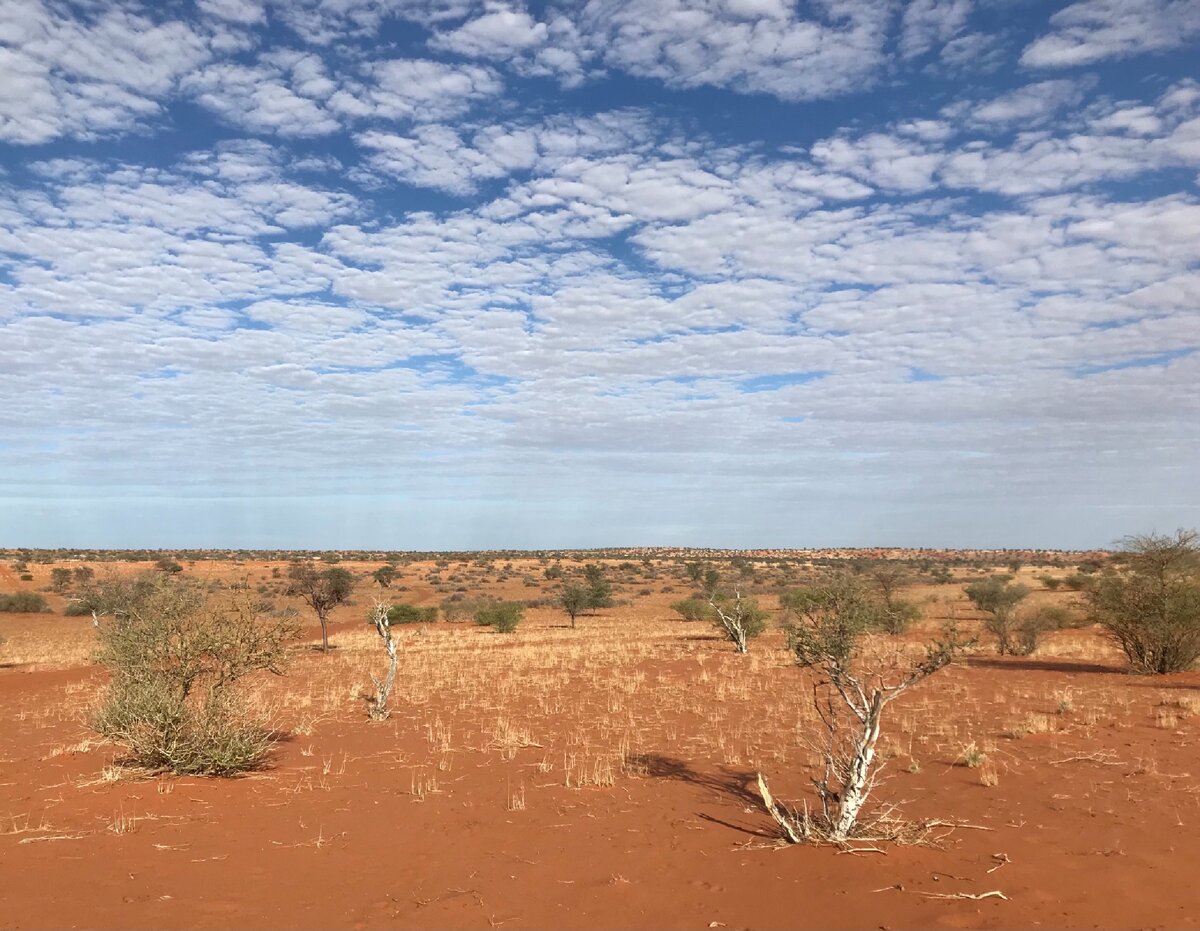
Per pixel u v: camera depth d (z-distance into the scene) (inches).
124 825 306.8
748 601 1246.3
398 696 663.8
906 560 4357.8
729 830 304.8
